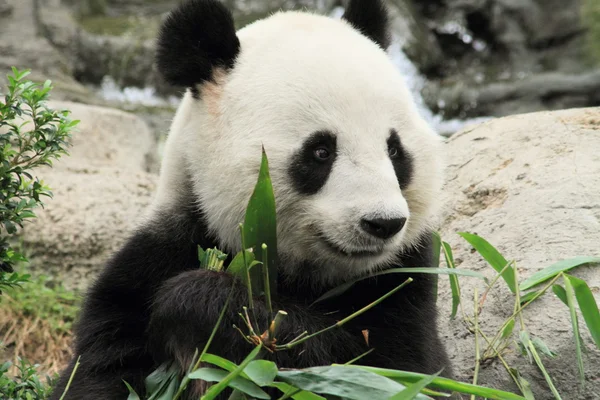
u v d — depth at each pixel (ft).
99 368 29.60
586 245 35.14
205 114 30.66
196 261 31.07
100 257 52.16
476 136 46.37
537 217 37.65
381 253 28.76
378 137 28.53
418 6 122.01
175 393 26.89
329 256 29.55
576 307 33.09
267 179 26.20
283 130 28.73
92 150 63.31
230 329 26.32
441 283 39.19
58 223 52.26
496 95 106.42
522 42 113.80
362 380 22.49
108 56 103.30
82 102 92.63
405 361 29.91
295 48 29.91
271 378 22.58
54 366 45.55
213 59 31.01
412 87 110.11
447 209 42.65
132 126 68.33
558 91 104.32
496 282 36.35
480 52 116.78
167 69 31.40
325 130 28.35
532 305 34.14
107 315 30.22
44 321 47.98
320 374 22.79
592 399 31.30
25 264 51.01
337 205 27.91
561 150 41.91
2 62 92.43
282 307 27.66
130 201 55.01
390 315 30.45
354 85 28.68
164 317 27.14
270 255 27.22
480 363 34.35
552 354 31.48
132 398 27.25
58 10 105.19
